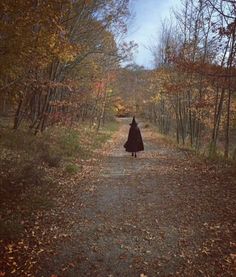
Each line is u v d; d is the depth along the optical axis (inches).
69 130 934.4
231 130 1104.8
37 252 235.0
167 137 1215.6
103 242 255.0
